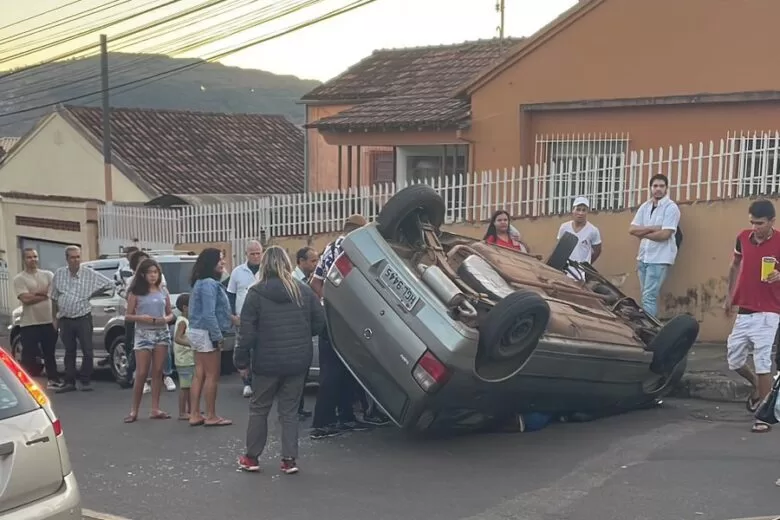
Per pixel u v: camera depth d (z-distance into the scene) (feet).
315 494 21.61
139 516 20.51
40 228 81.00
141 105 314.14
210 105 334.85
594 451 24.44
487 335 22.85
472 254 27.04
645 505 19.69
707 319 38.29
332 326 25.67
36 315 39.99
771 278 26.50
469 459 24.20
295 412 23.66
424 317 23.29
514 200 44.21
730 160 37.60
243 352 23.18
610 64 46.52
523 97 50.08
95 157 87.30
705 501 19.79
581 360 25.54
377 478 22.75
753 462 22.66
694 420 27.99
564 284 28.68
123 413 33.63
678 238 38.45
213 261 29.96
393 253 24.43
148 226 67.36
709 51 43.16
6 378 15.83
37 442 15.30
